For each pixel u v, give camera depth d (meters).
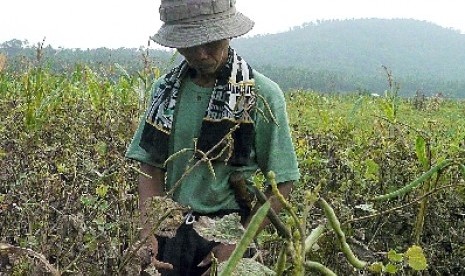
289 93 15.70
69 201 2.97
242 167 2.94
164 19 2.77
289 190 2.96
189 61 2.82
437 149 4.20
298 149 4.71
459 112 14.84
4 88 7.24
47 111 5.47
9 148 4.17
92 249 2.34
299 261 1.34
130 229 2.46
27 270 2.33
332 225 1.42
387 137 5.06
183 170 3.00
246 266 1.45
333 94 23.22
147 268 2.06
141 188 3.11
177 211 2.25
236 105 2.78
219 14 2.72
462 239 3.82
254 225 1.25
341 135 5.61
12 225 3.01
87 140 4.49
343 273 2.98
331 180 4.06
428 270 3.72
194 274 2.98
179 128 2.97
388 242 3.83
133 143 3.16
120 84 6.89
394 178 4.09
